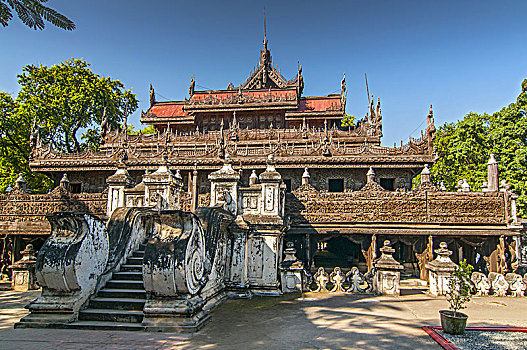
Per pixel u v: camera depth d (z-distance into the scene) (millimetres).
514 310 9539
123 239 9539
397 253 22141
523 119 28031
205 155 25203
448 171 37906
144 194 11797
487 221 15539
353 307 9438
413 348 6121
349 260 22547
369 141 29969
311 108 37188
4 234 17125
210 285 9125
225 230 10773
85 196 16906
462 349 6113
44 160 26672
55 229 7727
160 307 7000
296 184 25297
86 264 7660
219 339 6480
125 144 26984
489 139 33781
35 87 33344
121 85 38625
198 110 35719
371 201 16047
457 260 19031
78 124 35219
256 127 36000
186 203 15930
